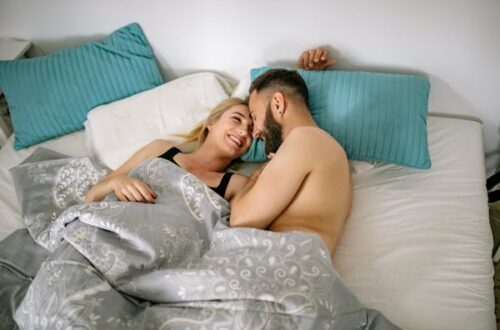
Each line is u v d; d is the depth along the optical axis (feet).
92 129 4.51
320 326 2.39
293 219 3.02
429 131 4.33
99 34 4.91
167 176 3.55
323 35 4.30
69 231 3.02
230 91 4.86
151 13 4.58
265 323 2.37
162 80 5.03
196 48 4.79
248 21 4.40
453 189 3.72
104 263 2.80
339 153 3.14
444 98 4.46
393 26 4.05
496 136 4.60
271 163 3.01
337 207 3.06
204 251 3.14
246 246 2.78
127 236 2.92
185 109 4.56
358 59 4.40
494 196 4.62
